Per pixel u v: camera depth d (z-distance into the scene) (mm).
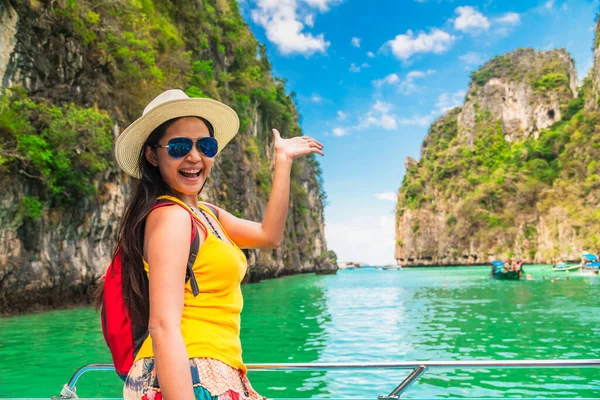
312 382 7184
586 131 95750
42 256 18547
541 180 101250
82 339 11133
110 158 21625
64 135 18266
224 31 44812
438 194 128750
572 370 7703
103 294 1579
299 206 72188
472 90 140500
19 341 10938
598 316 14602
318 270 66125
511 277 38531
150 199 1543
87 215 20594
